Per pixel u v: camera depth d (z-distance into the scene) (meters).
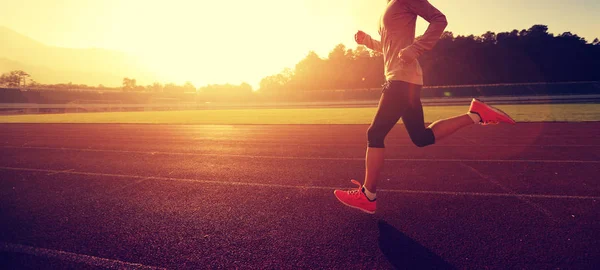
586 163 4.84
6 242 2.29
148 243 2.26
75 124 15.48
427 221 2.59
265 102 54.03
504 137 8.29
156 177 4.32
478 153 5.92
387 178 4.11
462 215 2.71
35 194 3.54
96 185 3.92
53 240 2.32
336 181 4.01
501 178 4.00
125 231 2.48
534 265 1.85
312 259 1.99
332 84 82.81
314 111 29.69
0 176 4.47
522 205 2.94
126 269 1.90
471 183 3.78
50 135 10.27
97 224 2.63
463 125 2.45
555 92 40.47
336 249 2.12
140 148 7.15
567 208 2.84
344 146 7.23
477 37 80.00
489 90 43.19
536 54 70.69
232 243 2.25
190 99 60.97
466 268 1.83
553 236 2.25
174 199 3.31
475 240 2.21
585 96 36.53
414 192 3.44
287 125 13.66
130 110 45.28
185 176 4.36
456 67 73.44
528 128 10.45
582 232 2.30
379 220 2.64
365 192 2.58
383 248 2.12
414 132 2.50
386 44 2.46
